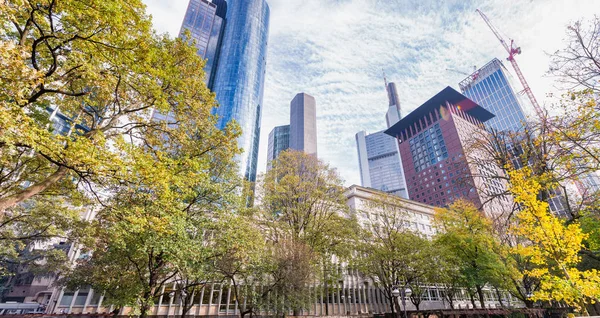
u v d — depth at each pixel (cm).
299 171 2842
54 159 937
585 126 1116
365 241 2878
